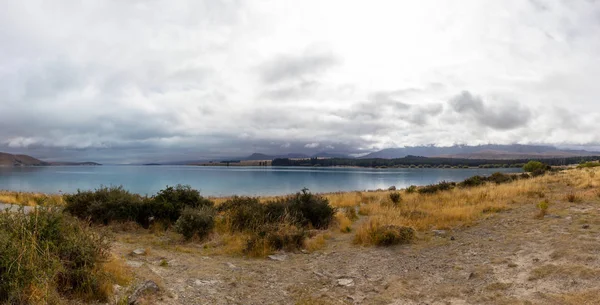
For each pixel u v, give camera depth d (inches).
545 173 1247.5
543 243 278.4
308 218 476.7
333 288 233.9
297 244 355.9
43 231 196.4
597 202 458.3
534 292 186.5
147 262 273.6
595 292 171.0
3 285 148.9
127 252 300.8
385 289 225.9
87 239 211.3
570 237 281.0
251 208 467.2
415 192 914.7
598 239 263.1
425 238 358.0
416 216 460.8
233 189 2165.4
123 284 204.1
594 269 201.3
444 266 261.0
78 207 451.2
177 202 484.7
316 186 2518.5
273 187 2379.4
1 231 168.4
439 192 791.7
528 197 589.0
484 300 187.5
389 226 371.6
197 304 196.4
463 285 216.2
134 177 3853.3
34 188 1953.7
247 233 394.0
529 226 351.9
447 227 397.7
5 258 152.5
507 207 491.2
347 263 294.7
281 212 459.5
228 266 283.1
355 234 400.8
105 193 485.7
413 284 228.8
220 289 226.5
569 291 179.6
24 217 199.0
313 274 265.4
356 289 229.8
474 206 515.5
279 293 224.7
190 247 349.4
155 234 406.9
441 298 199.5
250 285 238.2
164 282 225.3
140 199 500.4
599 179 754.8
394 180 3410.4
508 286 201.6
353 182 3088.1
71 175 4347.9
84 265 190.9
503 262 247.6
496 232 349.7
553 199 535.8
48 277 161.6
